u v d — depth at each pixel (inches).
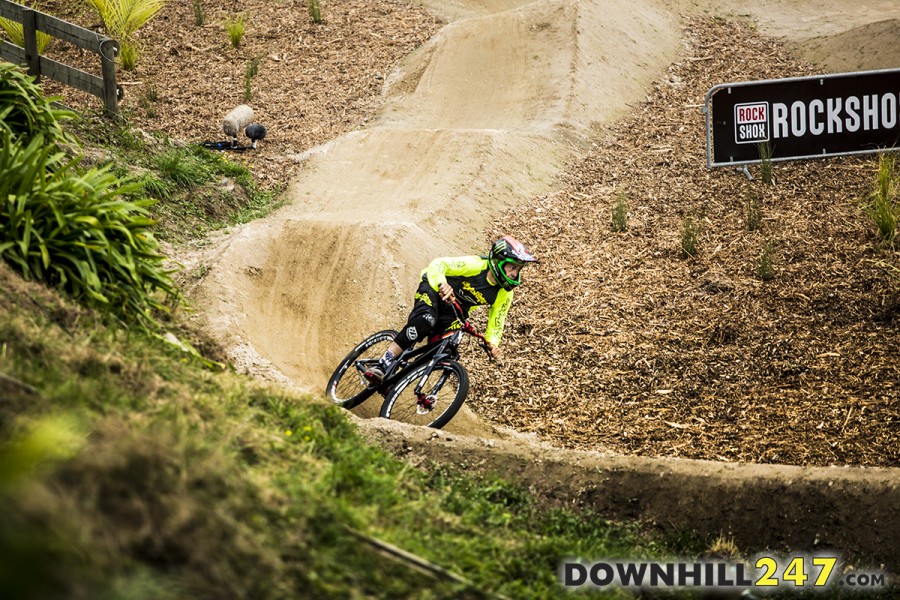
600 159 887.1
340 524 275.1
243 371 488.7
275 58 1072.2
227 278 591.2
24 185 392.5
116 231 416.8
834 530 399.5
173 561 216.1
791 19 1236.5
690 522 406.6
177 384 339.0
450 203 762.8
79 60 991.0
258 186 785.6
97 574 191.8
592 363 595.5
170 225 660.1
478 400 561.3
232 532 237.6
